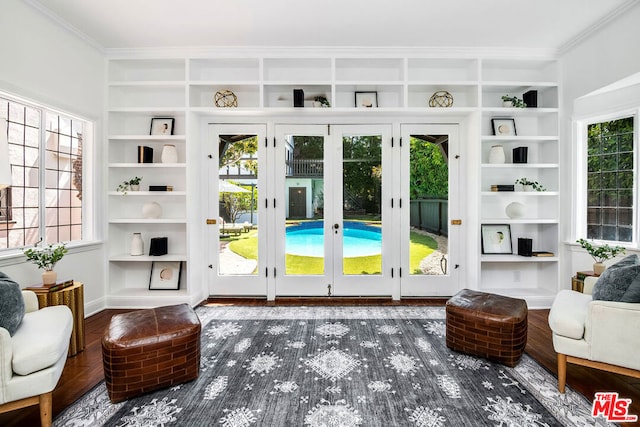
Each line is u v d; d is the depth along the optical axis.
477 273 3.68
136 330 1.96
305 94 3.90
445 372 2.17
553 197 3.71
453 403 1.83
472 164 3.77
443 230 3.97
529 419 1.70
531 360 2.35
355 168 3.96
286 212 3.98
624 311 1.75
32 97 2.71
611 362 1.78
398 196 3.95
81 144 3.41
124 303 3.61
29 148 2.80
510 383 2.04
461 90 3.87
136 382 1.88
